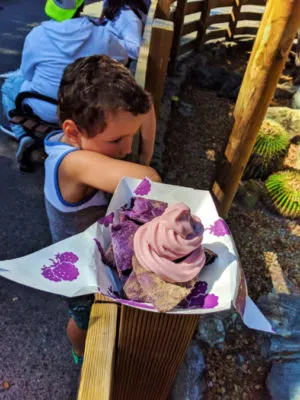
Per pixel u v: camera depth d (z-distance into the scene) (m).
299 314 2.10
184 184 3.15
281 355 1.96
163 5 3.23
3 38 4.89
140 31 3.19
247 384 1.88
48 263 0.80
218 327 2.00
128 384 1.20
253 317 0.83
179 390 1.71
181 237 0.74
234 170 2.04
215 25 6.57
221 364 1.92
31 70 2.64
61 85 1.00
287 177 3.00
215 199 2.23
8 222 2.53
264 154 3.10
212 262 0.83
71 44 2.43
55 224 1.18
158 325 0.91
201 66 5.04
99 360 0.82
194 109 4.26
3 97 3.08
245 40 6.02
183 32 4.88
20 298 2.11
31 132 2.73
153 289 0.75
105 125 0.93
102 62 0.96
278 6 1.46
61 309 2.08
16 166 2.96
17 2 6.12
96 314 0.89
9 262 0.77
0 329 1.97
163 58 1.99
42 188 2.81
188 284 0.76
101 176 0.97
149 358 1.04
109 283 0.83
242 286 0.82
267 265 2.50
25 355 1.88
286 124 3.69
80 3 3.07
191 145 3.65
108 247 0.89
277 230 2.81
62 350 1.92
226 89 4.59
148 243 0.77
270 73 1.63
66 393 1.77
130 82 0.94
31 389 1.77
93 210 1.13
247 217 2.88
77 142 1.03
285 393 1.81
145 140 1.34
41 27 2.54
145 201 0.88
